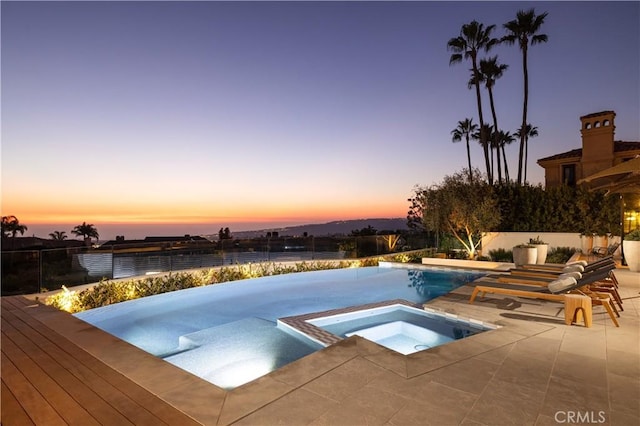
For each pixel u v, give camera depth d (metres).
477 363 3.82
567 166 22.55
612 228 13.39
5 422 2.71
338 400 3.01
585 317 5.16
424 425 2.62
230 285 12.00
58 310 6.49
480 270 12.50
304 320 6.82
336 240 16.09
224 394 3.13
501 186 16.42
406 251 18.12
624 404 2.95
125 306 9.40
